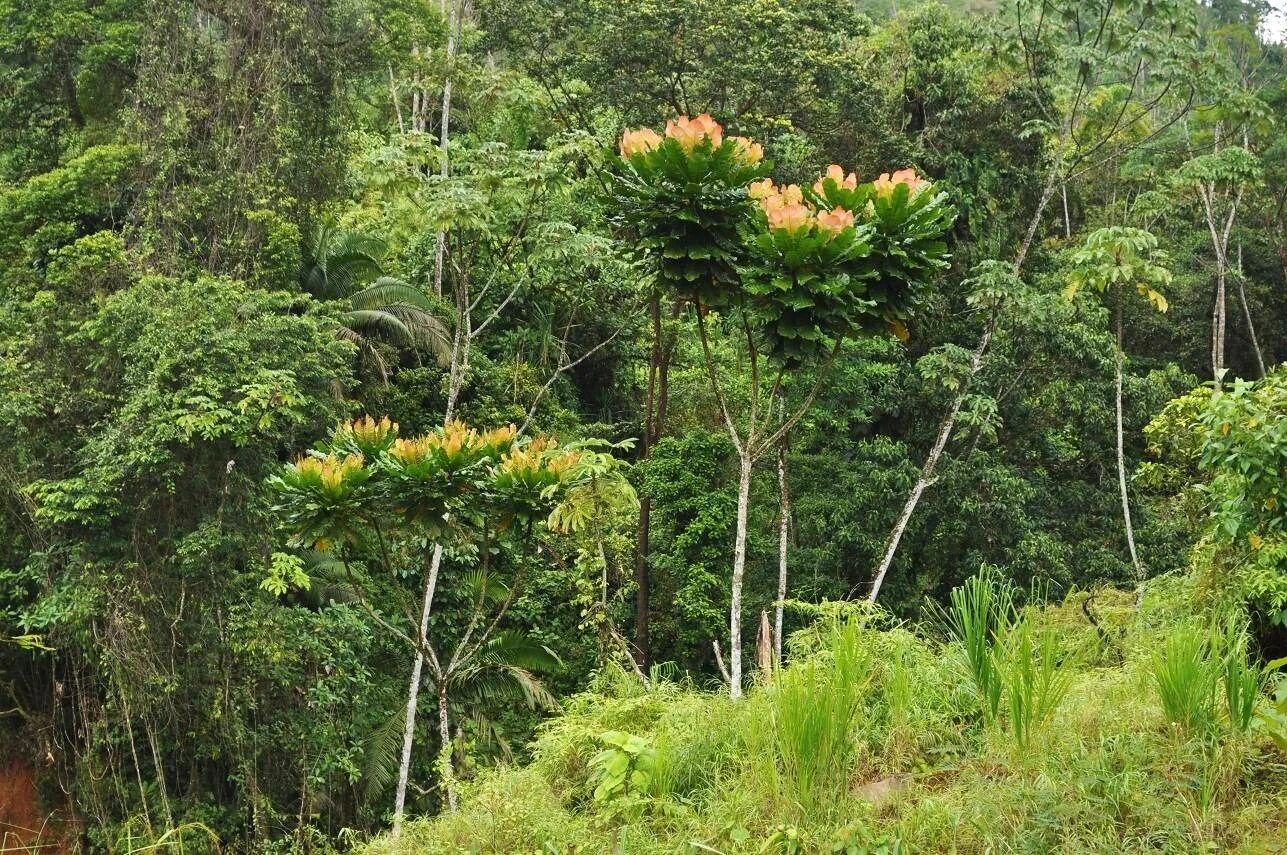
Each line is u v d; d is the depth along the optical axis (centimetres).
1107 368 1636
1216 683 429
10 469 1142
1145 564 1614
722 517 1510
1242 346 2830
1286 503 548
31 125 1571
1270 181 2884
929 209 617
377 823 1286
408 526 778
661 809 467
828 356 711
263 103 1484
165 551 1143
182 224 1411
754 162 635
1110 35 1530
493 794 518
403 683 1410
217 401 1152
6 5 1549
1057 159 1577
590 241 1319
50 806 1166
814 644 640
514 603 1575
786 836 406
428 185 1215
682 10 1753
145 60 1471
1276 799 381
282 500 762
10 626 1174
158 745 1112
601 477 886
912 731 475
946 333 1886
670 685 696
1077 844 363
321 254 1627
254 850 1126
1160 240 2867
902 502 1577
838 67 1892
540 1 1762
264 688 1184
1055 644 486
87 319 1210
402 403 1670
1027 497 1550
